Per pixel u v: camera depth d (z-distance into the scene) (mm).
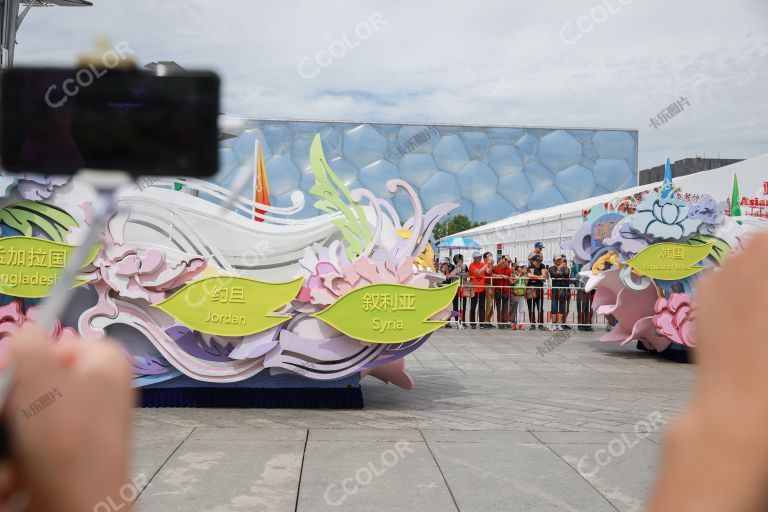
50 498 364
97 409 368
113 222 6660
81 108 488
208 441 5578
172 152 501
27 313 6688
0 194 6641
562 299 15695
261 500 4258
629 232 11023
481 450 5449
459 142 47969
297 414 6695
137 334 6910
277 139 45062
